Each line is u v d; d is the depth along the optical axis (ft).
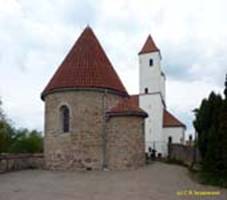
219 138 71.67
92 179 74.64
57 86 98.07
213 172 71.56
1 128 133.08
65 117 98.32
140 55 184.85
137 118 96.22
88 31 110.32
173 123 182.09
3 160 91.15
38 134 200.34
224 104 71.41
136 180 72.49
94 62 102.99
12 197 54.34
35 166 101.76
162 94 187.11
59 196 55.01
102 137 96.12
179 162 114.83
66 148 95.86
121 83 106.22
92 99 96.58
